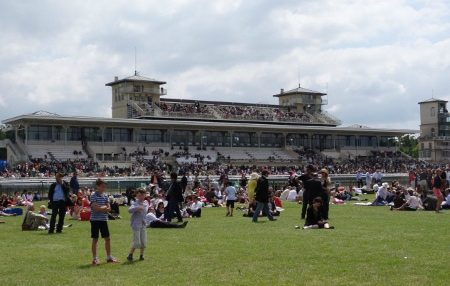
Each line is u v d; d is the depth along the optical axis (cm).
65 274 1447
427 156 14700
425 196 3562
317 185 2759
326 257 1616
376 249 1741
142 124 9662
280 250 1758
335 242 1912
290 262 1550
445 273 1376
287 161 10338
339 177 7338
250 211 3133
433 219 2741
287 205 4084
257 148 10881
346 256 1623
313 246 1830
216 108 11738
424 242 1884
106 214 1606
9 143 8894
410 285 1262
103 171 8088
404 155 12194
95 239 1581
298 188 4703
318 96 13438
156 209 3008
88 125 9306
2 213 3344
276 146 11156
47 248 1911
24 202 4362
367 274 1376
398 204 3450
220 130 10538
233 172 8662
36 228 2517
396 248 1758
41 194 5309
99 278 1391
